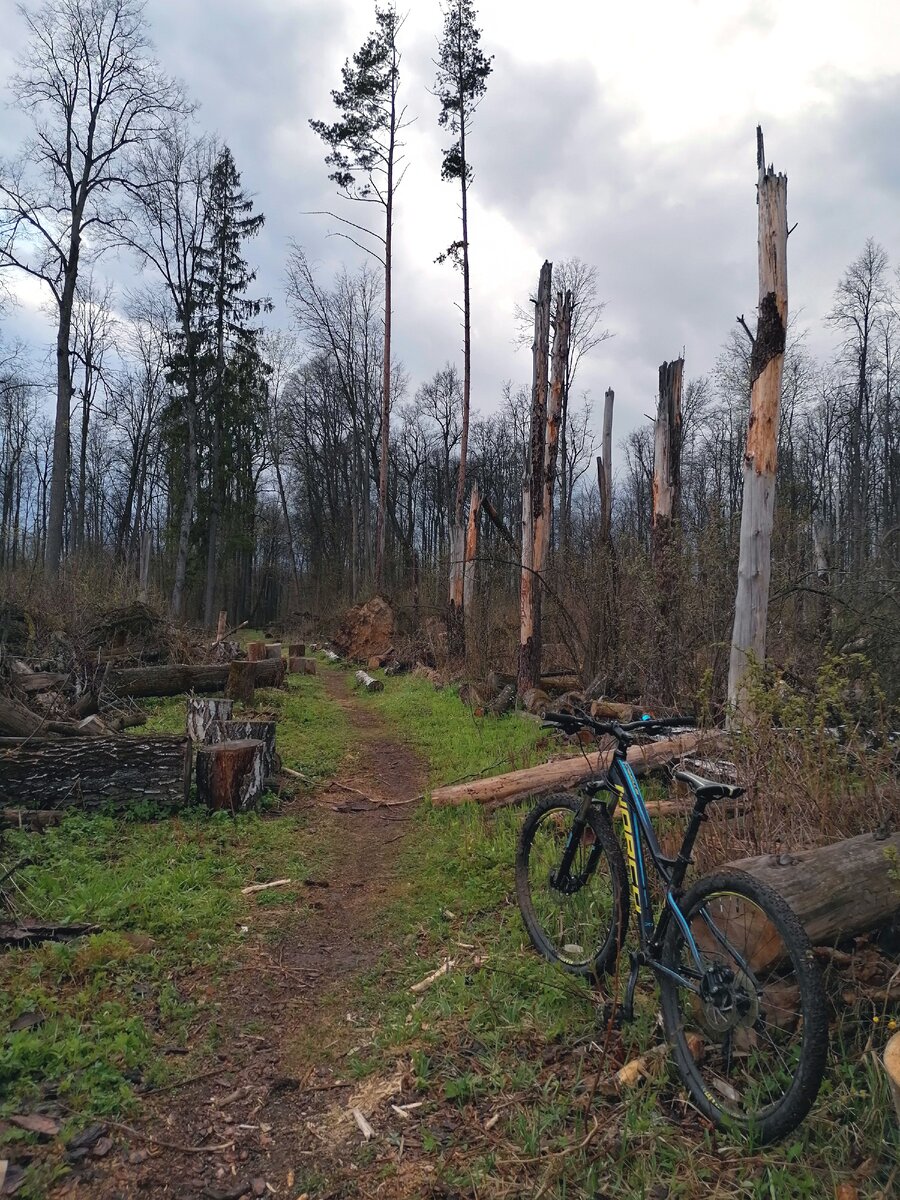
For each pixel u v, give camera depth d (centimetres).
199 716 860
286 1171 282
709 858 416
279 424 4703
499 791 707
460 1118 302
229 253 3584
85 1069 322
